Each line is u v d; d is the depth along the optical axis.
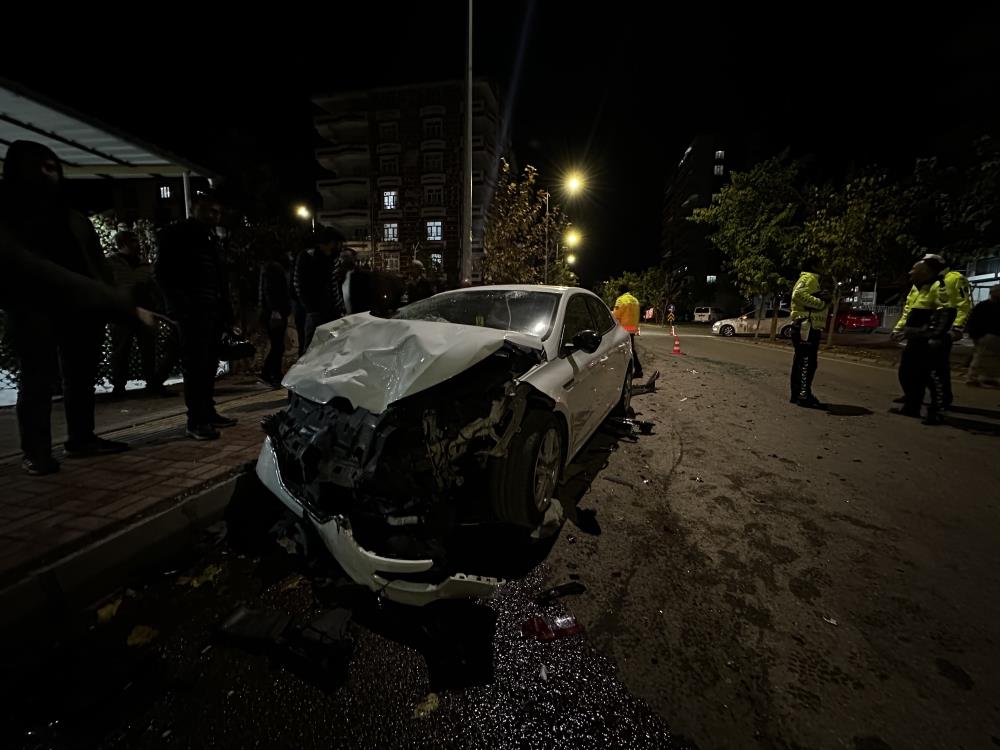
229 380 6.47
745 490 3.46
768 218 17.88
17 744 1.41
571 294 4.00
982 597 2.20
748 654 1.83
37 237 2.65
